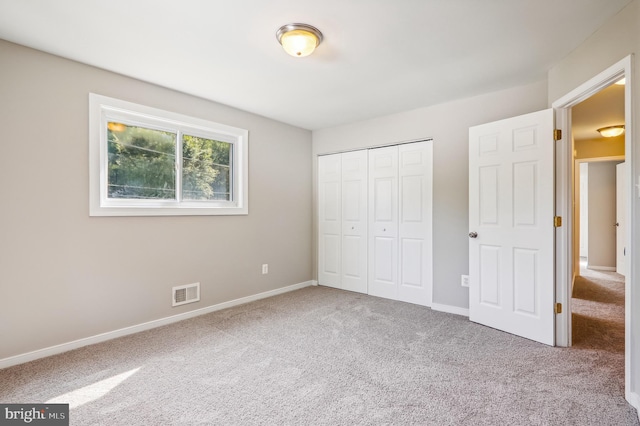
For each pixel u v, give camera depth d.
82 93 2.52
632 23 1.78
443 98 3.32
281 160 4.21
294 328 2.93
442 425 1.60
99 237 2.63
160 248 3.02
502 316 2.84
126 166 2.86
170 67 2.60
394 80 2.87
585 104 3.40
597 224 5.88
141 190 2.96
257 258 3.91
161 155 3.10
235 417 1.67
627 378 1.79
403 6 1.82
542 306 2.58
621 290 4.33
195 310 3.28
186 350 2.47
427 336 2.74
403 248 3.82
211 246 3.43
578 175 5.27
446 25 2.02
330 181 4.52
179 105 3.13
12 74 2.21
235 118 3.64
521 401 1.80
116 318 2.72
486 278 2.96
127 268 2.79
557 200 2.54
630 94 1.76
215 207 3.50
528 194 2.66
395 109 3.67
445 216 3.43
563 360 2.29
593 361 2.27
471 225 3.08
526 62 2.53
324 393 1.89
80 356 2.36
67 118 2.45
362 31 2.09
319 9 1.85
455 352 2.42
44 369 2.16
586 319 3.17
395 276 3.89
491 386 1.95
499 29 2.07
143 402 1.80
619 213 5.46
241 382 2.01
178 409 1.74
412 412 1.71
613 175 5.77
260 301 3.82
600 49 2.05
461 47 2.30
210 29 2.05
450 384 1.98
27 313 2.28
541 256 2.58
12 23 1.97
